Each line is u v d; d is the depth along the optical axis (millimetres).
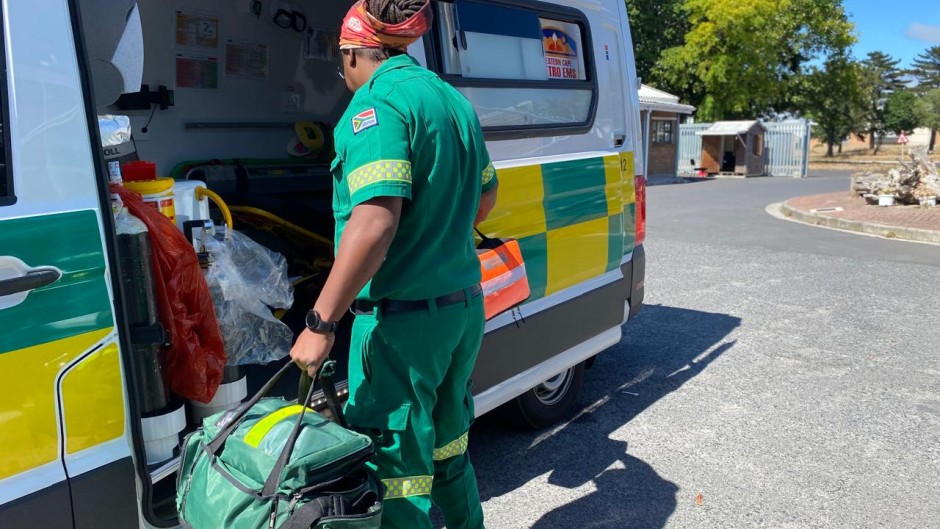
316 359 1871
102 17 2525
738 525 3176
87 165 1889
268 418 1884
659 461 3762
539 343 3586
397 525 2096
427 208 2020
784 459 3770
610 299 4160
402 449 2088
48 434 1801
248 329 2598
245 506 1729
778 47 31531
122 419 1960
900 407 4414
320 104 4832
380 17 2041
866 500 3375
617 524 3184
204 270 2434
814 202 15742
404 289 2035
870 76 60781
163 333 2113
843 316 6359
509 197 3297
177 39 4023
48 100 1826
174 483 2219
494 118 3279
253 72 4426
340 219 2107
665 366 5180
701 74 30688
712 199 17859
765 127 29062
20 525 1750
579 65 3932
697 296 7082
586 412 4398
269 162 4496
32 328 1752
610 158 4086
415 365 2080
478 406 3246
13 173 1750
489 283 2736
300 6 4570
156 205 2287
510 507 3328
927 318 6281
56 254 1802
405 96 1965
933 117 60156
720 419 4273
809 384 4797
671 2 31547
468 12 3182
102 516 1931
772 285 7551
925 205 14289
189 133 4199
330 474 1777
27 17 1804
